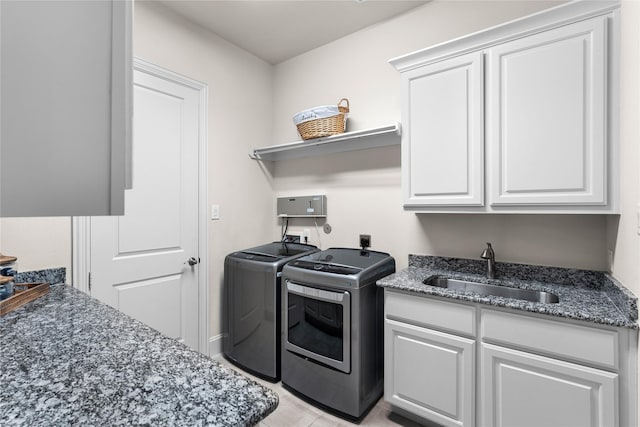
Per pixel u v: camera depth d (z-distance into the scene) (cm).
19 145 27
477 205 163
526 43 149
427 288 163
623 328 117
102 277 188
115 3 32
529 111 149
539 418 133
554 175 144
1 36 26
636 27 114
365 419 178
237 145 268
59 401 59
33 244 161
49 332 93
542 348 132
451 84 170
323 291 183
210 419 54
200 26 239
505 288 175
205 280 243
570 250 169
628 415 117
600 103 134
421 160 180
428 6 214
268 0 211
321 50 269
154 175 214
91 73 30
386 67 233
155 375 69
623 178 128
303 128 236
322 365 187
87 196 29
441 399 157
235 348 233
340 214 258
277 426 173
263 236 291
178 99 227
